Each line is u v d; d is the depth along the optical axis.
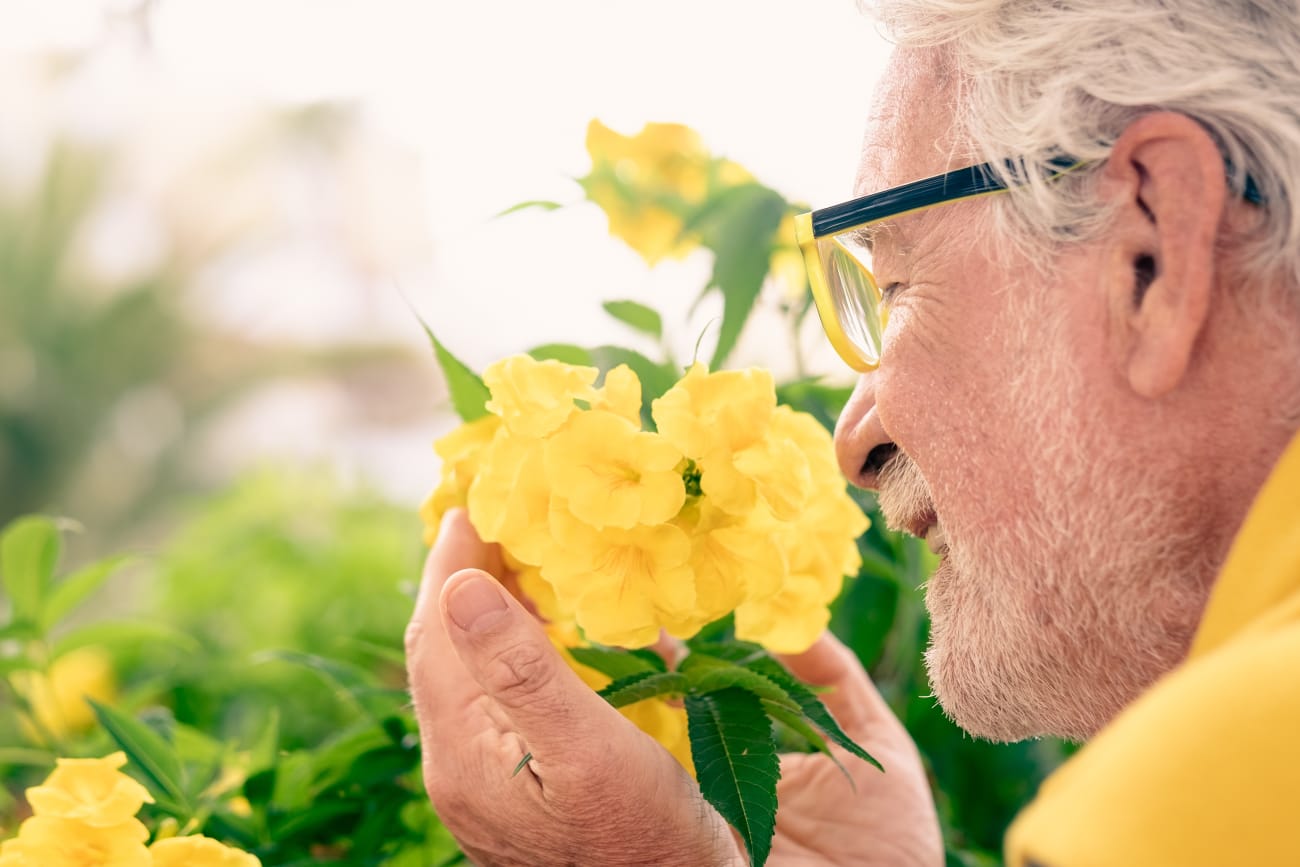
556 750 0.57
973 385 0.56
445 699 0.62
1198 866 0.40
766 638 0.64
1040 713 0.58
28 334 4.29
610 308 0.76
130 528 4.27
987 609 0.57
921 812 0.71
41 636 0.80
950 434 0.56
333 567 1.21
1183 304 0.51
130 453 4.39
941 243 0.56
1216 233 0.52
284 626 1.13
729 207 0.77
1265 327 0.52
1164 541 0.53
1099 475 0.54
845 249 0.59
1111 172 0.53
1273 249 0.51
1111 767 0.42
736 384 0.59
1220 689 0.42
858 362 0.60
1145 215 0.52
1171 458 0.53
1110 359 0.53
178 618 1.21
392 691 0.71
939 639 0.60
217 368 4.77
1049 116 0.53
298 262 5.29
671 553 0.58
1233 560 0.47
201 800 0.70
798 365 0.81
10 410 4.20
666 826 0.58
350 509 1.48
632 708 0.63
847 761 0.71
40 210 4.35
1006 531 0.56
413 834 0.71
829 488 0.65
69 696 1.03
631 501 0.57
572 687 0.57
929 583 0.61
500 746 0.60
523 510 0.58
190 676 1.03
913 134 0.57
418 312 0.64
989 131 0.55
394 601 1.11
